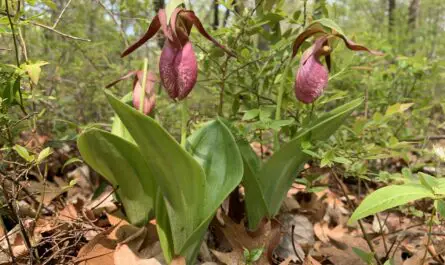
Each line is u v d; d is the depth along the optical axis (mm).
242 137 419
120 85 783
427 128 754
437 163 518
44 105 631
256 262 389
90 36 836
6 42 574
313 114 481
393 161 775
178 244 348
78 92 777
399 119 697
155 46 807
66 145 659
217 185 344
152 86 370
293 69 525
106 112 808
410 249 481
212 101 694
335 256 452
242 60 496
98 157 368
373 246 470
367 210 263
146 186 384
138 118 273
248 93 535
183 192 315
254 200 406
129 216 411
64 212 460
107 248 377
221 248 441
